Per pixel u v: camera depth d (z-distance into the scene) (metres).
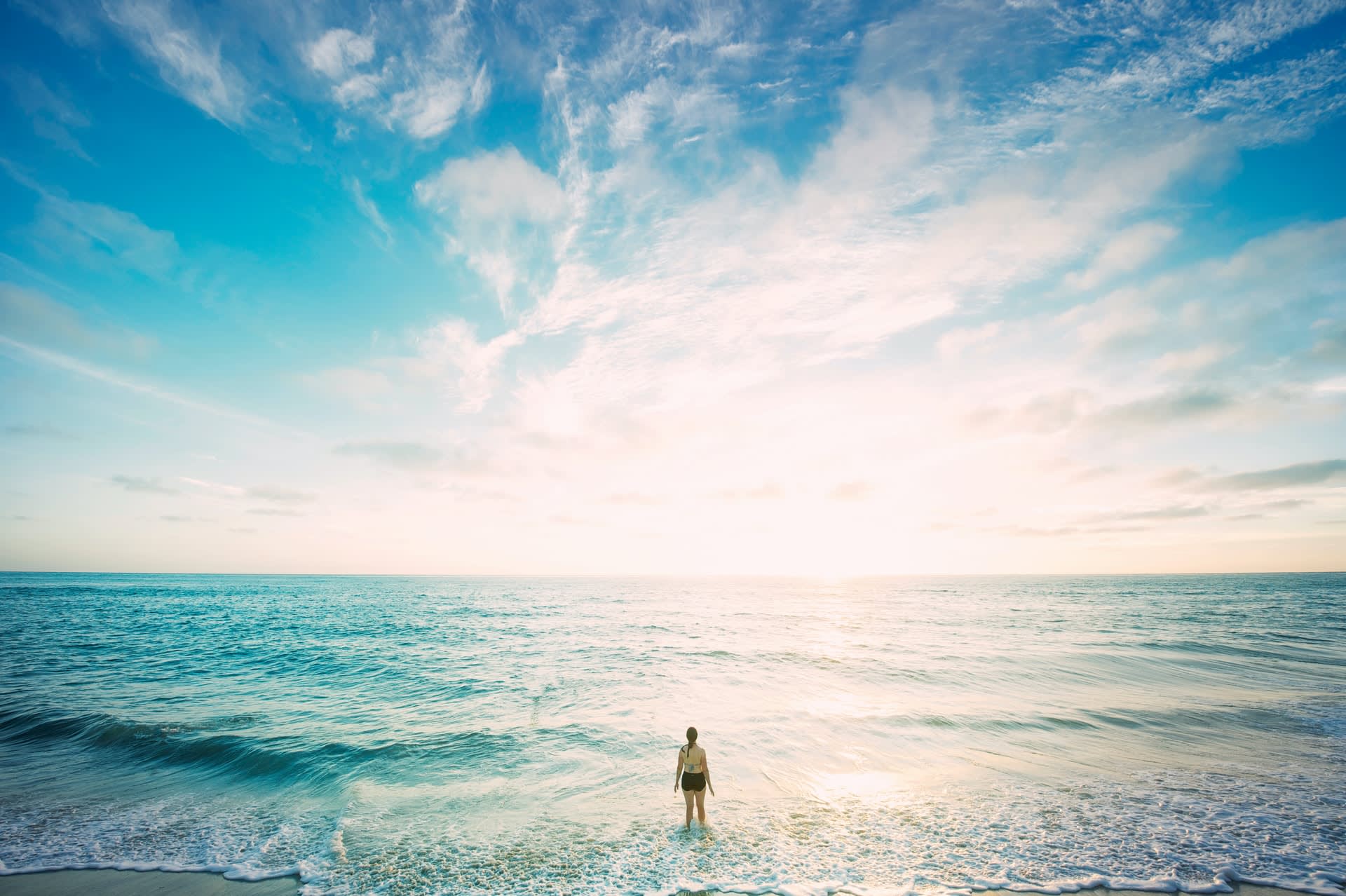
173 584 132.12
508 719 16.27
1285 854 8.98
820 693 19.31
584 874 8.55
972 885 8.20
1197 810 10.61
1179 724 15.81
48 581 149.88
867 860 8.91
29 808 10.84
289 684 21.09
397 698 18.80
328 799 11.34
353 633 36.56
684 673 22.72
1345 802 10.91
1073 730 15.29
